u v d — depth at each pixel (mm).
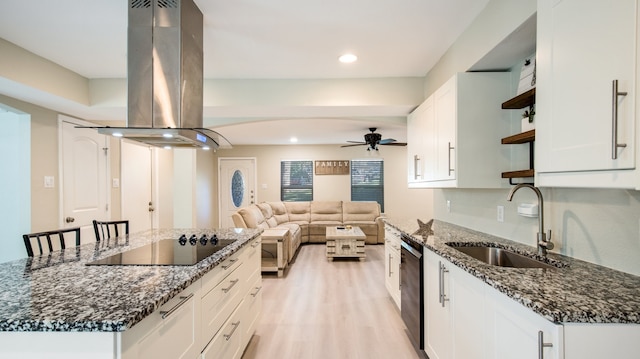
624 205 1251
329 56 2570
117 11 1858
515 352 1066
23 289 1116
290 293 3482
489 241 1977
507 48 1803
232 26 2064
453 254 1629
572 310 898
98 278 1243
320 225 6816
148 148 4746
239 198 8070
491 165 2066
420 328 2068
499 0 1733
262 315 2877
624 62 899
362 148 7914
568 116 1106
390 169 7852
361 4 1833
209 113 3406
